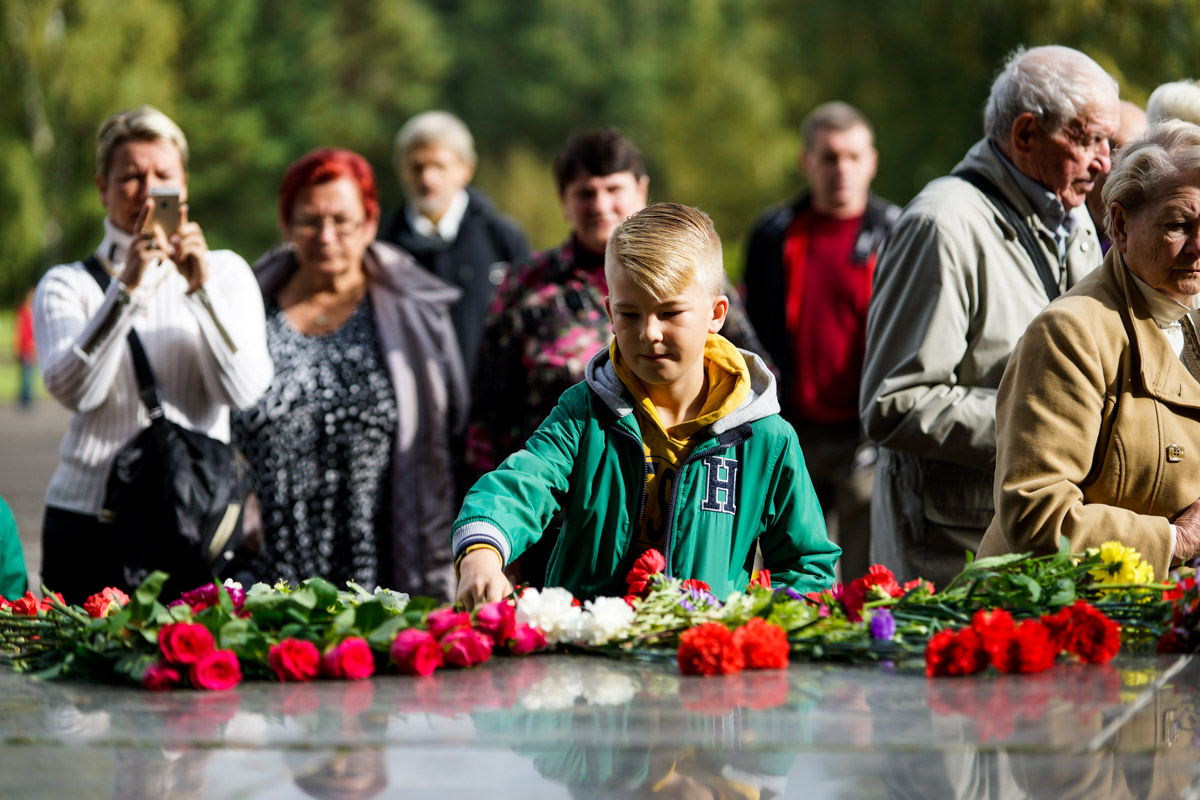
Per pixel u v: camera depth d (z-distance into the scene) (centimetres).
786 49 3300
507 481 327
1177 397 355
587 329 570
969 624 297
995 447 430
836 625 294
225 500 472
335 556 582
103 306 469
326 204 583
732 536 344
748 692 263
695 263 323
